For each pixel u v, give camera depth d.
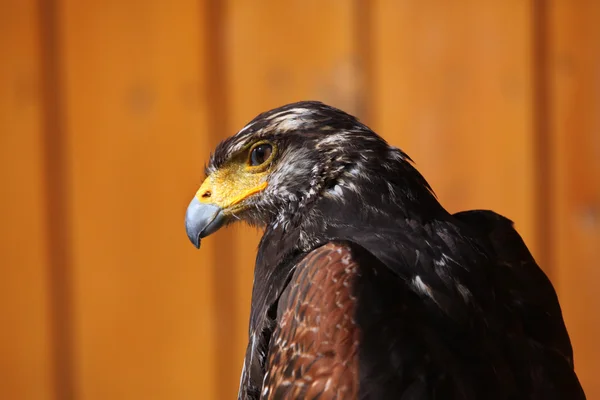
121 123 9.09
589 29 9.13
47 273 9.15
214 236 9.16
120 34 9.08
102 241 9.15
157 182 9.11
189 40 9.08
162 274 9.16
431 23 9.12
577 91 9.16
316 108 7.04
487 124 9.13
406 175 6.74
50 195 9.13
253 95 9.11
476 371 5.93
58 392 9.21
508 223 6.91
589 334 9.29
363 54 9.12
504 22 9.11
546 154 9.17
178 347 9.19
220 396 9.20
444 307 6.08
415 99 9.12
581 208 9.18
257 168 7.20
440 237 6.45
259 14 9.10
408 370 5.61
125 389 9.20
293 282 6.10
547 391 6.31
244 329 9.19
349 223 6.62
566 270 9.27
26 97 9.08
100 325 9.18
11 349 9.18
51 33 9.07
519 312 6.54
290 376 5.82
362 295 5.83
